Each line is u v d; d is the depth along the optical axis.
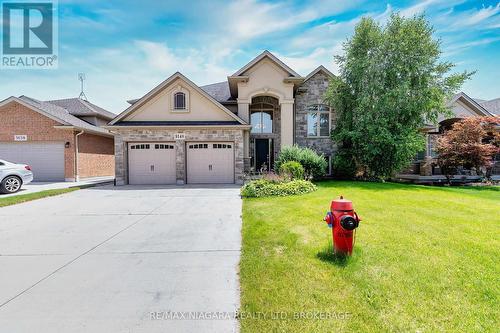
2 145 15.20
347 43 13.55
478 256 3.74
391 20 12.62
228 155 13.59
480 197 8.96
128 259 4.00
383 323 2.35
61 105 19.75
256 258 3.82
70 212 7.22
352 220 3.54
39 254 4.23
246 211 6.84
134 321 2.51
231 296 2.94
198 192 10.64
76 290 3.10
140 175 13.48
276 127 16.19
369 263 3.51
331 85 14.27
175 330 2.38
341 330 2.27
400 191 9.83
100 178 17.83
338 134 14.11
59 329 2.40
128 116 13.59
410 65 12.39
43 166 15.28
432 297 2.73
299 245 4.23
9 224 6.04
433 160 16.52
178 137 13.23
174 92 13.67
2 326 2.45
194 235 5.14
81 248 4.48
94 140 17.50
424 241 4.35
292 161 12.02
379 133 12.49
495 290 2.85
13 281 3.33
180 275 3.46
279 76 14.51
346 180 13.94
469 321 2.36
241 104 14.45
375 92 12.71
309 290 2.91
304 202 7.72
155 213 7.03
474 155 12.75
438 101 12.67
